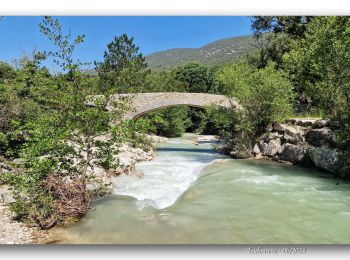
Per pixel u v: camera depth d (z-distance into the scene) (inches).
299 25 914.7
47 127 292.8
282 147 574.9
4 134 406.3
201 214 273.6
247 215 269.1
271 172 450.0
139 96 842.2
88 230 248.2
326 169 440.5
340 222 252.7
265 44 1010.1
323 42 424.5
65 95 285.4
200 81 1734.7
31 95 464.4
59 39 288.7
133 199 331.0
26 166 290.7
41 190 272.7
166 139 1120.2
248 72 692.7
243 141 672.4
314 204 297.1
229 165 510.6
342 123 411.8
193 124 1551.4
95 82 305.4
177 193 376.2
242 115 673.6
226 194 331.3
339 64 402.9
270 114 645.9
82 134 303.4
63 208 268.4
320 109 454.0
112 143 305.6
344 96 411.8
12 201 300.4
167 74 1718.8
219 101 770.8
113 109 318.3
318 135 498.9
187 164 593.6
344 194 330.0
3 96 437.4
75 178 296.2
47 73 306.7
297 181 390.6
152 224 256.1
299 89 723.4
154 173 490.6
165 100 847.7
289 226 245.6
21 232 244.2
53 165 288.7
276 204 296.5
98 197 332.8
